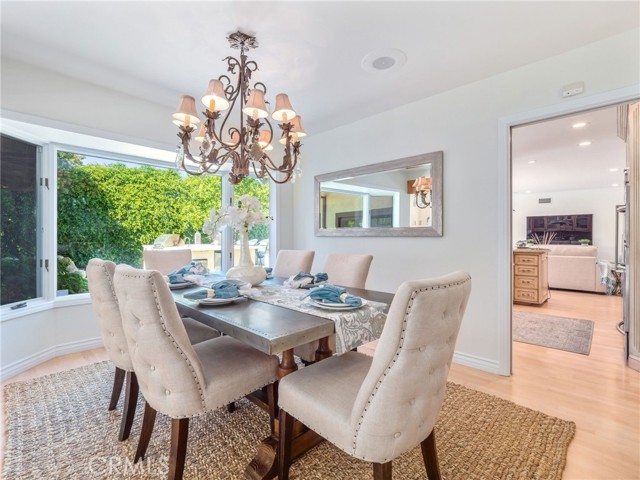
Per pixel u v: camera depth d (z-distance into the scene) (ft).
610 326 12.50
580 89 7.09
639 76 6.48
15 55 7.47
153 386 4.29
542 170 19.97
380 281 11.07
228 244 13.30
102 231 10.70
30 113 7.89
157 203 11.85
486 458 5.03
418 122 9.95
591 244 27.20
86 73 8.29
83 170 10.32
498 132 8.33
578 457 5.08
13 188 8.61
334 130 12.55
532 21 6.24
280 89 9.14
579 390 7.34
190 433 5.68
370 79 8.57
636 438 5.56
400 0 5.64
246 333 4.15
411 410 3.44
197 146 11.25
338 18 6.12
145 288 3.90
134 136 9.71
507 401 6.80
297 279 7.23
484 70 8.12
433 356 3.42
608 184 25.25
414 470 4.82
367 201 11.45
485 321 8.57
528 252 16.29
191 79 8.59
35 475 4.66
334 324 4.53
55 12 5.95
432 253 9.70
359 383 4.32
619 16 6.09
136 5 5.77
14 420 6.04
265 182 13.84
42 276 9.31
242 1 5.65
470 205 8.86
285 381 4.44
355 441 3.47
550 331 11.89
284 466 4.40
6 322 7.89
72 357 9.21
